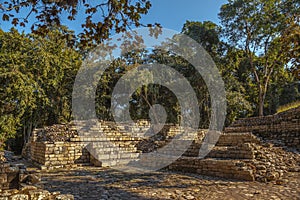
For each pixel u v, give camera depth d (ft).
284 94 115.44
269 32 85.92
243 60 98.43
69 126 55.83
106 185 30.32
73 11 17.24
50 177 36.55
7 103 74.59
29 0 16.34
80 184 31.07
